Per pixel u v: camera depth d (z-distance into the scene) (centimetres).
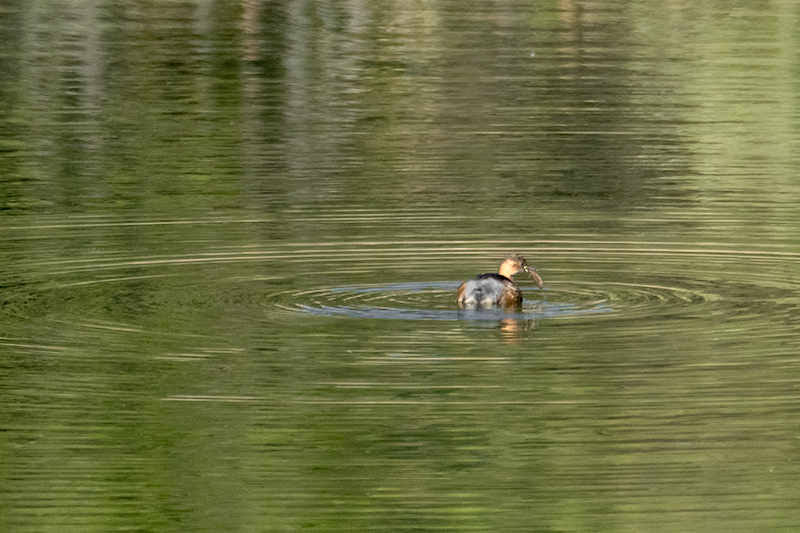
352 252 2598
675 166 3500
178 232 2786
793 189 3216
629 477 1552
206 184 3312
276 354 1947
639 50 5353
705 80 4719
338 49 5441
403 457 1611
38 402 1769
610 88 4609
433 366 1895
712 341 1989
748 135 3888
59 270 2445
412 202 3098
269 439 1658
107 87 4703
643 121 4103
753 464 1574
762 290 2300
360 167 3512
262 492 1528
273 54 5347
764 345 1969
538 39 5619
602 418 1714
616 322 2097
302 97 4531
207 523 1454
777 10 6319
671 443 1641
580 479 1552
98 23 6016
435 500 1505
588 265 2494
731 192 3191
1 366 1884
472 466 1586
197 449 1636
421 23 6056
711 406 1747
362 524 1448
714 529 1426
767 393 1781
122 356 1939
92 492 1536
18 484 1538
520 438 1656
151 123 4122
